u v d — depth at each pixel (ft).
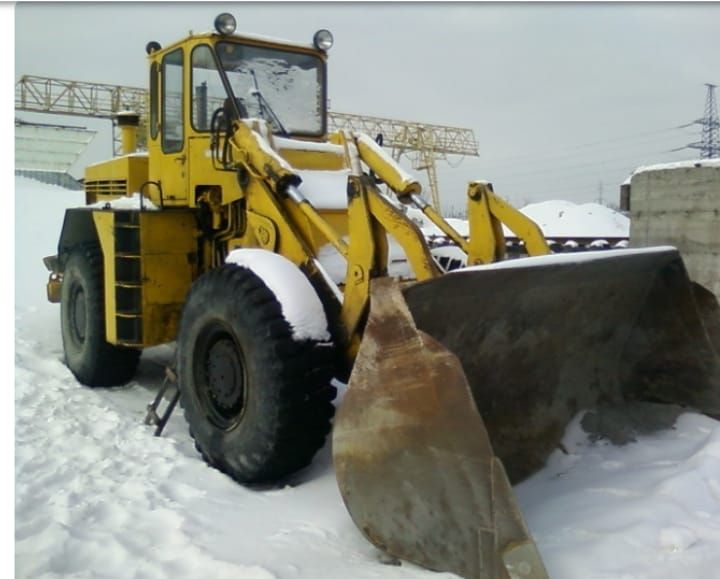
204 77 15.98
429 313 9.59
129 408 17.07
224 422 12.96
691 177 17.49
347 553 9.82
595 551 8.92
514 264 9.62
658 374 12.90
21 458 13.11
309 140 16.97
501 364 11.27
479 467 8.47
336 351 12.30
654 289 12.64
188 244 16.72
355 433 9.64
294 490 12.07
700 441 11.87
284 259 12.71
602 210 56.24
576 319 11.98
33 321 27.76
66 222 19.92
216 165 15.17
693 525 9.43
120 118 22.29
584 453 11.82
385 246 11.59
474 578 8.56
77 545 9.98
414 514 9.14
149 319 16.29
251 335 11.96
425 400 8.93
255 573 9.09
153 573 9.27
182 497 11.82
